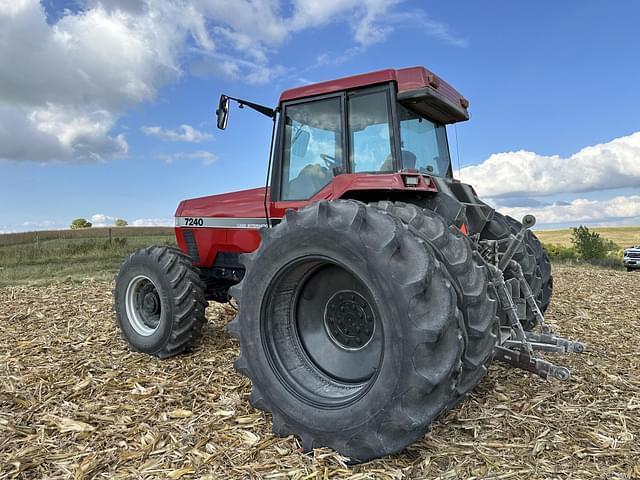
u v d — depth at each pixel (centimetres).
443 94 366
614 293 760
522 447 257
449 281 234
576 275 1018
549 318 573
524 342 299
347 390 268
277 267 274
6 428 284
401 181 314
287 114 395
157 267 424
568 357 416
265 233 283
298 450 254
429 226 279
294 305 296
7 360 421
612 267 1720
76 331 532
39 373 384
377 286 235
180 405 318
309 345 294
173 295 417
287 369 277
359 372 277
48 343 479
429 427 234
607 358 414
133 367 401
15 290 844
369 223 246
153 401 325
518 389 338
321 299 294
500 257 365
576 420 290
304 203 376
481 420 289
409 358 224
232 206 446
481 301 262
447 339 227
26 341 488
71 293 799
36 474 238
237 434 273
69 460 249
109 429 284
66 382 363
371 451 236
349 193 343
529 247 474
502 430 277
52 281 1002
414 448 255
